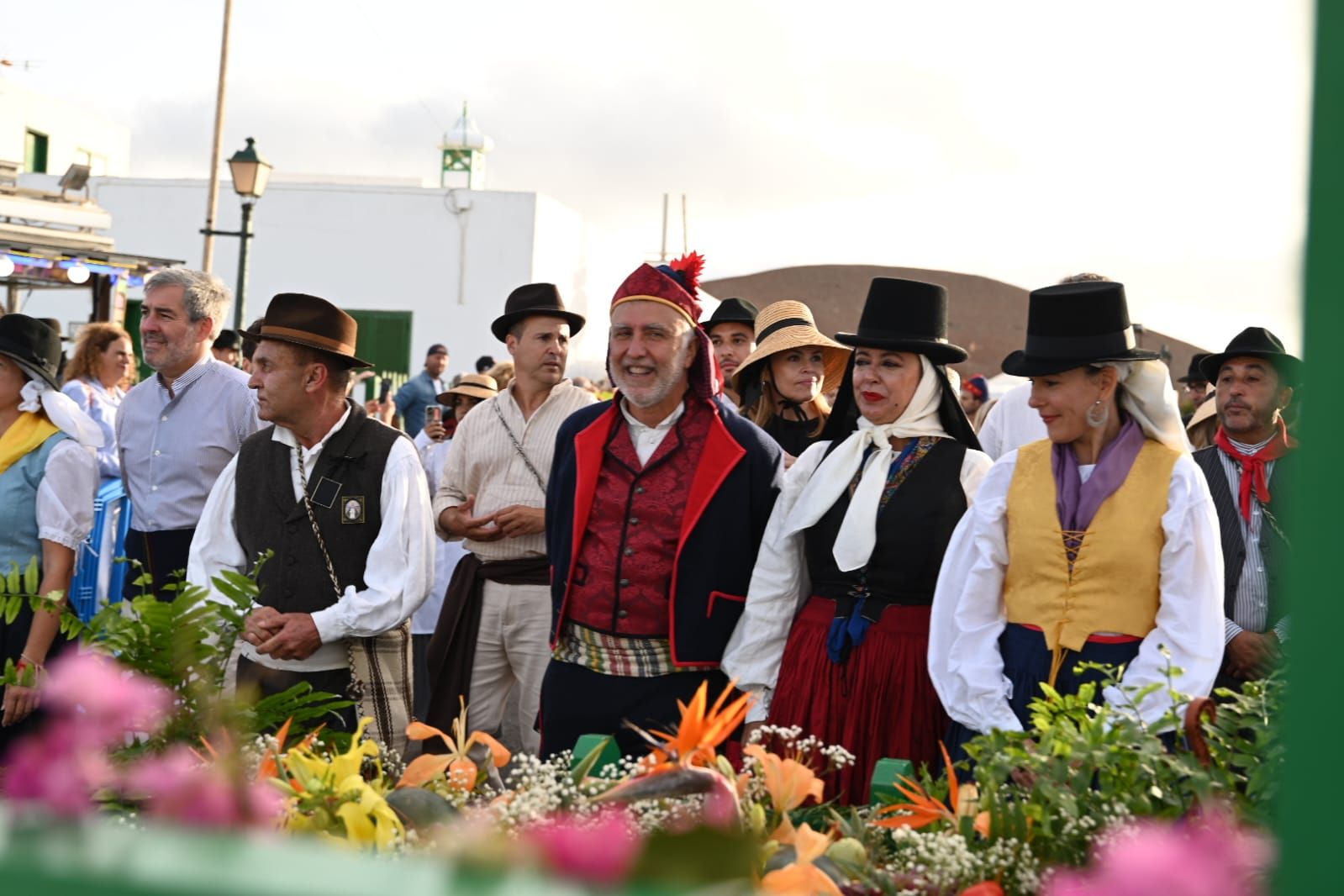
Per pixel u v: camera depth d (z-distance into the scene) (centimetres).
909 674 363
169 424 534
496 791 222
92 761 149
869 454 383
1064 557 322
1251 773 191
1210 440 557
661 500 385
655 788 161
